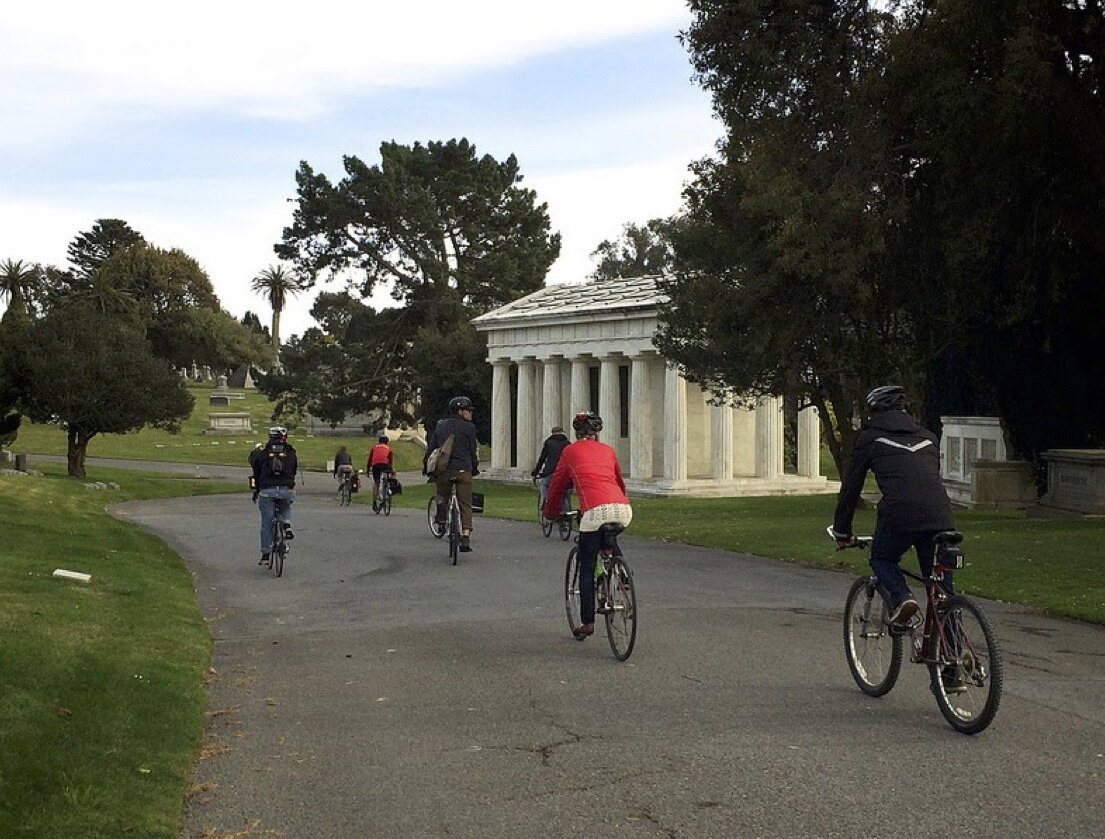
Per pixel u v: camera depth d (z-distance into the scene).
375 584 16.11
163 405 55.03
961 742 7.12
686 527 26.41
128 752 6.88
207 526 28.95
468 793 6.25
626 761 6.79
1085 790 6.08
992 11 20.95
